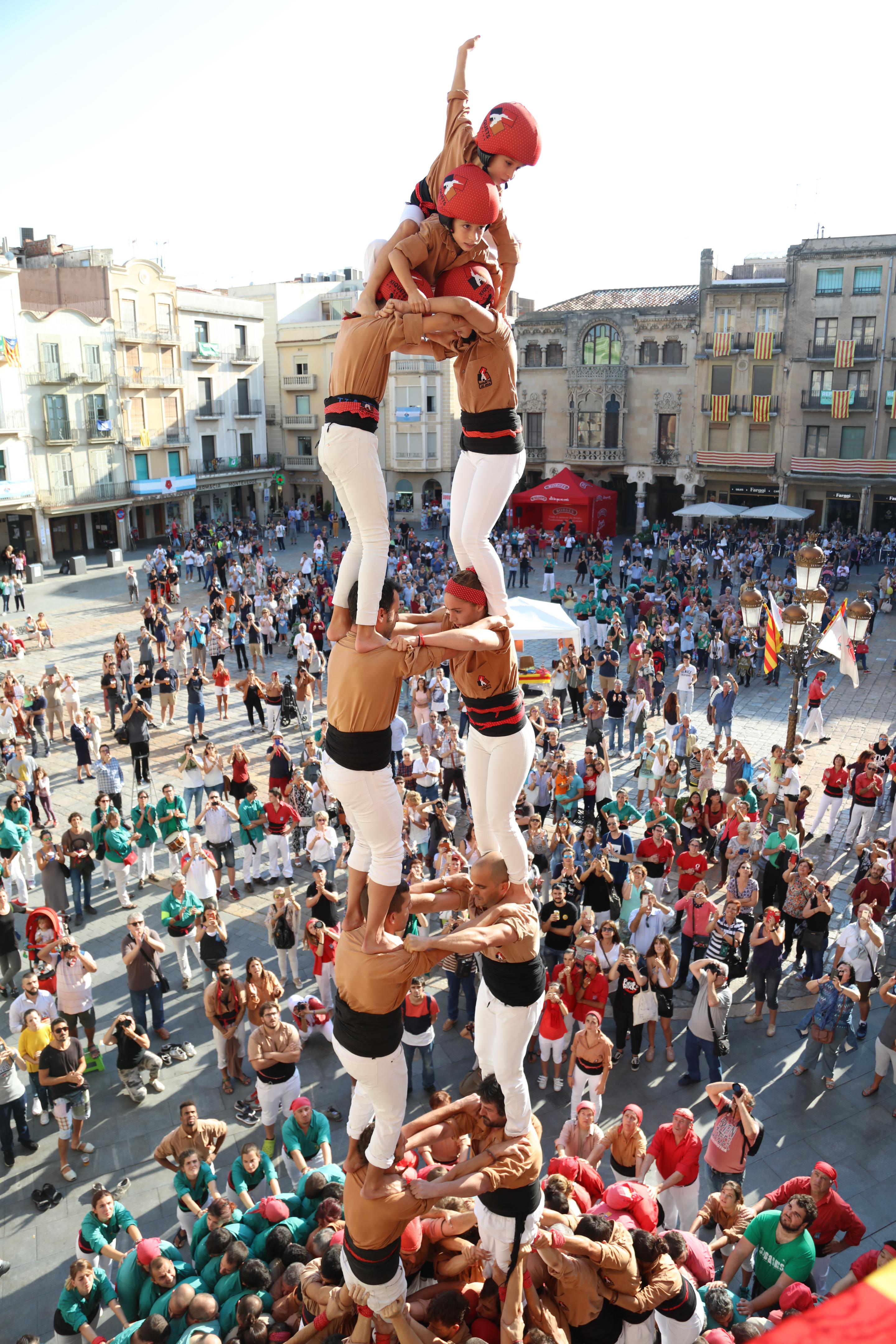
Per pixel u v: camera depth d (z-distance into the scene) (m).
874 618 31.86
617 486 51.47
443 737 16.84
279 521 52.59
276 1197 7.18
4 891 12.19
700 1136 9.22
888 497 42.69
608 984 10.24
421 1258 5.29
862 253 40.81
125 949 10.76
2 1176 9.20
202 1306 6.25
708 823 14.58
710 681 24.83
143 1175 9.13
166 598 34.44
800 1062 10.37
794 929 12.09
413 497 54.00
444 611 4.46
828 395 42.59
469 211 3.81
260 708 21.25
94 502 43.88
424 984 12.20
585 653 23.23
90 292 44.03
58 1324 7.08
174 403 48.75
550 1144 9.25
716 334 44.69
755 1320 5.82
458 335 3.95
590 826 13.09
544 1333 4.84
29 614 33.28
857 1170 8.91
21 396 39.69
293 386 56.88
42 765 19.95
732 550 40.47
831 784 15.76
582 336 48.62
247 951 12.70
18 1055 10.34
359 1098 4.44
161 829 14.72
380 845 4.02
